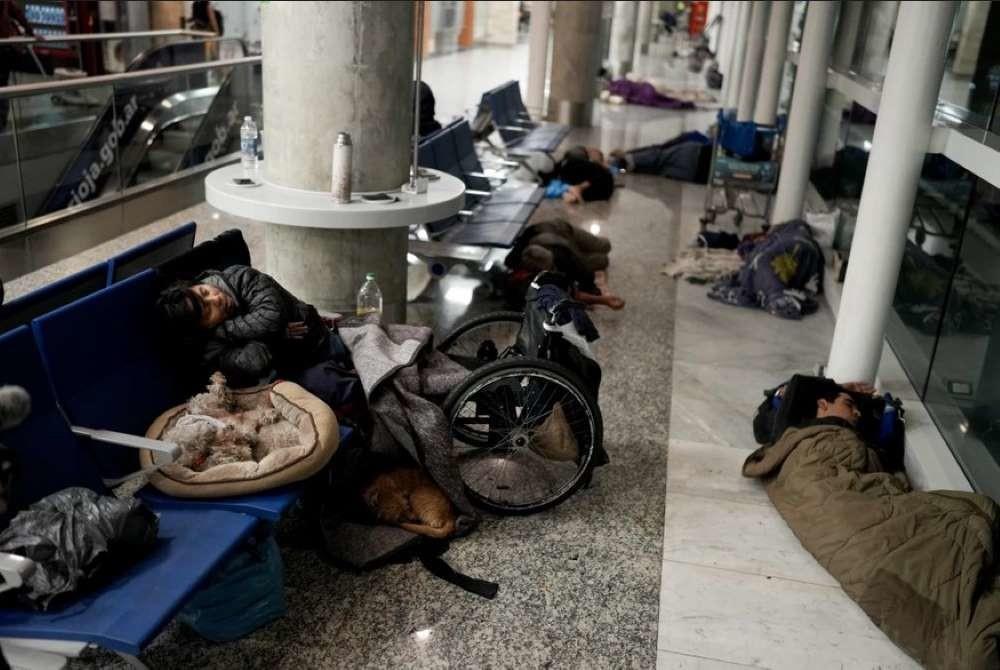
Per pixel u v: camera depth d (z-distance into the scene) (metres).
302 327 3.41
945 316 4.72
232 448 2.86
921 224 5.59
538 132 10.23
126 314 3.00
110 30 11.50
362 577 3.16
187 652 2.74
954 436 4.17
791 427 4.00
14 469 2.27
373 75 4.28
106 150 6.96
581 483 3.63
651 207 9.25
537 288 3.82
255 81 9.34
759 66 11.95
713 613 3.11
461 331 4.07
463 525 3.43
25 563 2.10
